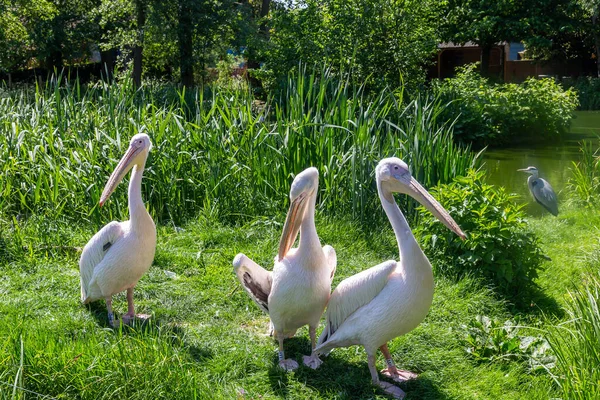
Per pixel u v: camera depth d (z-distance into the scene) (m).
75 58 21.02
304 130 5.67
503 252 4.18
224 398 2.80
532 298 4.13
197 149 5.75
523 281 4.15
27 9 14.38
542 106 13.00
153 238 3.48
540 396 2.86
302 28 11.79
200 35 13.91
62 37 18.38
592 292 3.23
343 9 11.45
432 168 5.64
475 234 4.18
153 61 16.61
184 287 4.09
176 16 13.55
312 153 5.56
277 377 3.04
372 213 5.39
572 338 3.08
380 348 3.09
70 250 4.56
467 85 14.04
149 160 5.42
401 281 2.80
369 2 11.31
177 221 5.38
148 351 2.81
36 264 4.32
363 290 2.87
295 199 2.93
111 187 3.43
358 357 3.28
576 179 7.09
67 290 3.95
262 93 14.41
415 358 3.25
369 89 11.39
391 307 2.79
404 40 11.42
